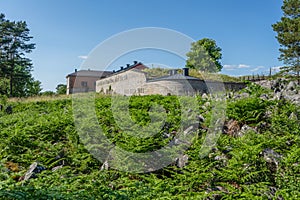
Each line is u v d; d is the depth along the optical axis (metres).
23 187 4.78
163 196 5.46
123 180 6.51
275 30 54.16
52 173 6.47
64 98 22.91
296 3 54.47
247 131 8.95
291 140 8.21
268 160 7.05
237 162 6.88
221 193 5.70
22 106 20.48
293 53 51.00
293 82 13.76
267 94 12.45
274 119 9.36
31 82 61.56
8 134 9.48
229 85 18.03
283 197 5.54
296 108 10.04
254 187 5.93
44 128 10.61
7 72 59.56
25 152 8.48
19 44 61.59
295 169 6.37
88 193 5.07
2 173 6.18
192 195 5.68
